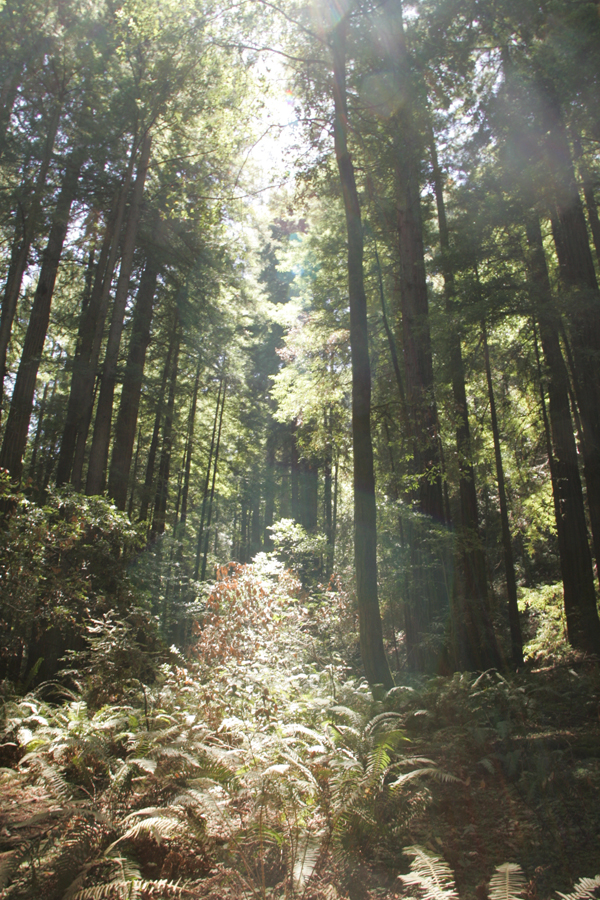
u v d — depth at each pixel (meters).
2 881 3.17
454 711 6.49
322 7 10.18
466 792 4.81
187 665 8.72
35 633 8.82
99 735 5.25
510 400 14.90
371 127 11.19
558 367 12.35
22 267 13.95
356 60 10.88
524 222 11.18
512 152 10.97
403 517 11.90
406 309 12.98
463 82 11.85
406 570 12.09
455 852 3.90
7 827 4.12
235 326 20.75
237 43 11.45
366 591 8.37
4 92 14.06
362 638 8.24
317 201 16.55
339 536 17.73
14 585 7.26
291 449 29.17
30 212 13.69
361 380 9.11
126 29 13.39
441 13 11.30
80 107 14.69
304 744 5.05
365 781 4.25
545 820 4.26
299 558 16.92
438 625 11.27
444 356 12.11
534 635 17.42
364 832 4.09
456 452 11.67
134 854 3.79
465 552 11.27
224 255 16.84
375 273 16.27
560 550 12.73
